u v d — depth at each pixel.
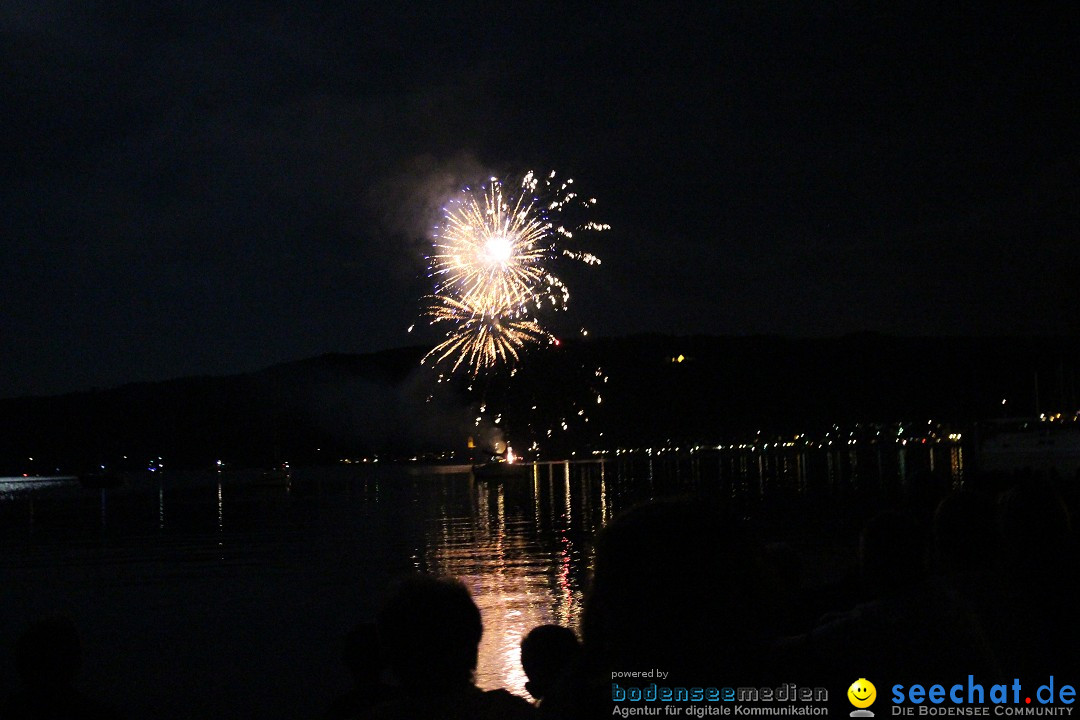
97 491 158.88
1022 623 3.84
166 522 67.19
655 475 142.12
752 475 125.50
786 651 3.35
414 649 3.67
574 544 41.03
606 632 2.89
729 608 2.78
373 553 39.81
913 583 4.98
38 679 6.42
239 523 63.38
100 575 34.47
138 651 19.72
